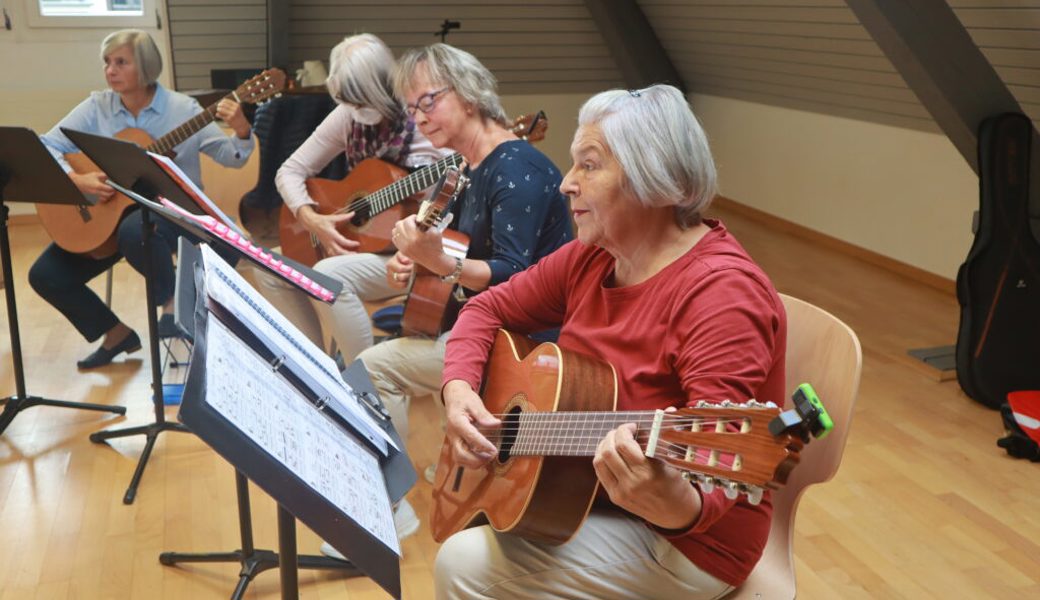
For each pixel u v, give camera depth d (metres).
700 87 6.24
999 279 3.21
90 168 3.46
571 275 1.71
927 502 2.58
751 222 5.88
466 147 2.33
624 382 1.49
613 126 1.42
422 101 2.27
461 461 1.63
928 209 4.54
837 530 2.44
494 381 1.74
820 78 4.94
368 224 2.93
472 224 2.28
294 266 2.09
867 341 3.78
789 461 1.01
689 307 1.40
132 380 3.36
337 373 1.56
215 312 1.30
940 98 3.37
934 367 3.43
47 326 3.86
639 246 1.49
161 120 3.59
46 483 2.66
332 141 3.17
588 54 6.16
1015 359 3.17
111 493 2.62
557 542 1.47
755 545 1.44
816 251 5.19
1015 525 2.47
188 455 2.83
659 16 5.71
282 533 1.44
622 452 1.19
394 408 2.40
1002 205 3.23
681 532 1.27
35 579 2.23
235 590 2.15
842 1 4.18
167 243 3.52
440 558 1.53
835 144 5.14
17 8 5.18
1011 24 3.43
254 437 1.13
